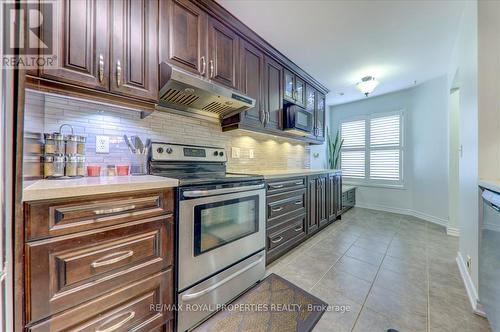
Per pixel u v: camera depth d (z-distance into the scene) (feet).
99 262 3.03
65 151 3.96
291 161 11.50
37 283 2.53
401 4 5.65
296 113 8.63
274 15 6.07
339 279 5.87
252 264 5.54
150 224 3.59
